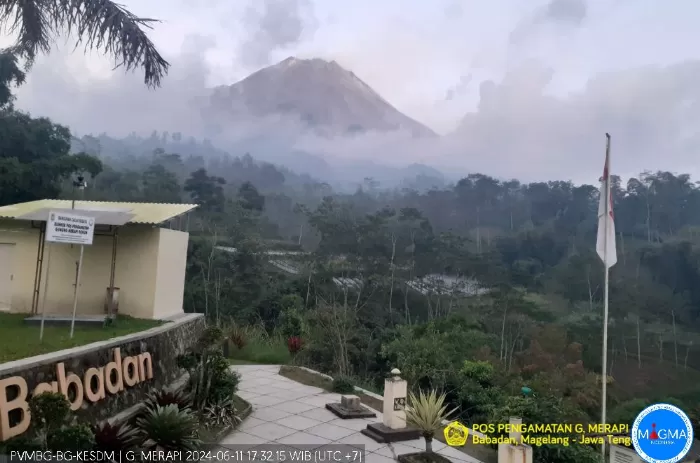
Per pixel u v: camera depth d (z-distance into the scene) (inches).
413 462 275.0
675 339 1721.2
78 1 256.2
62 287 413.4
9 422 195.6
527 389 312.3
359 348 975.0
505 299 1454.2
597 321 1503.4
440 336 867.4
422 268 1683.1
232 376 352.5
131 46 263.9
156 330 341.4
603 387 318.0
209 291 1254.3
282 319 893.8
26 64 295.3
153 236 412.8
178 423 242.2
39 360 217.9
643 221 2891.2
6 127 1038.4
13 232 419.5
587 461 271.4
